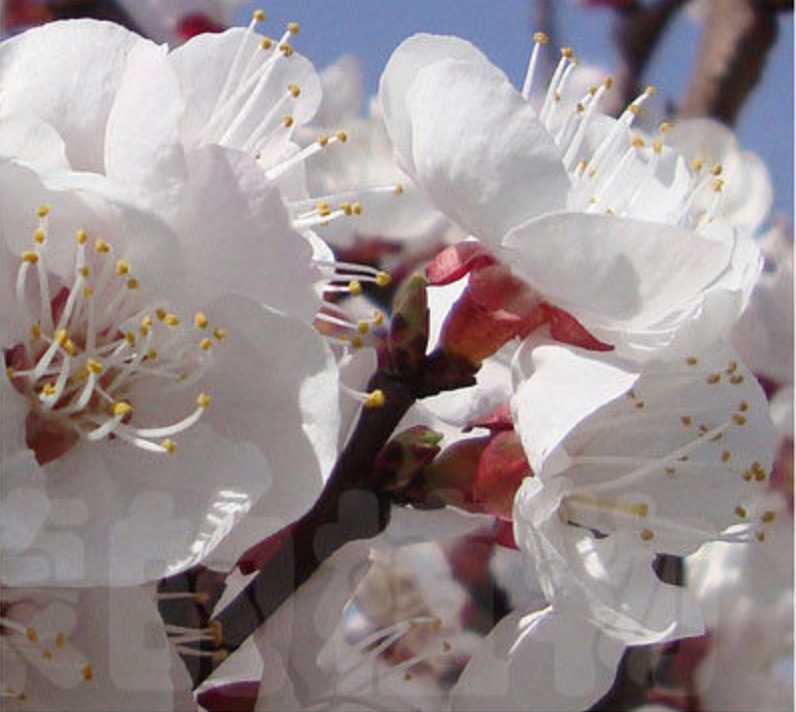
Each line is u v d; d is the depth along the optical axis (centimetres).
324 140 15
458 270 16
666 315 15
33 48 15
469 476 15
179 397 15
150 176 14
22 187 14
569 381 15
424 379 15
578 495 16
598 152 16
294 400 14
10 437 14
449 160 15
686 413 16
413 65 16
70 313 15
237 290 14
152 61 14
